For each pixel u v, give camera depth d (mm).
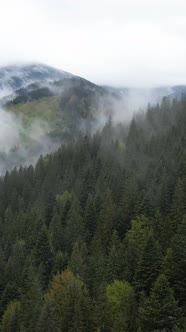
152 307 47938
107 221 83562
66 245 84500
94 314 50156
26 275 71688
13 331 55625
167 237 68562
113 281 60438
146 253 57688
